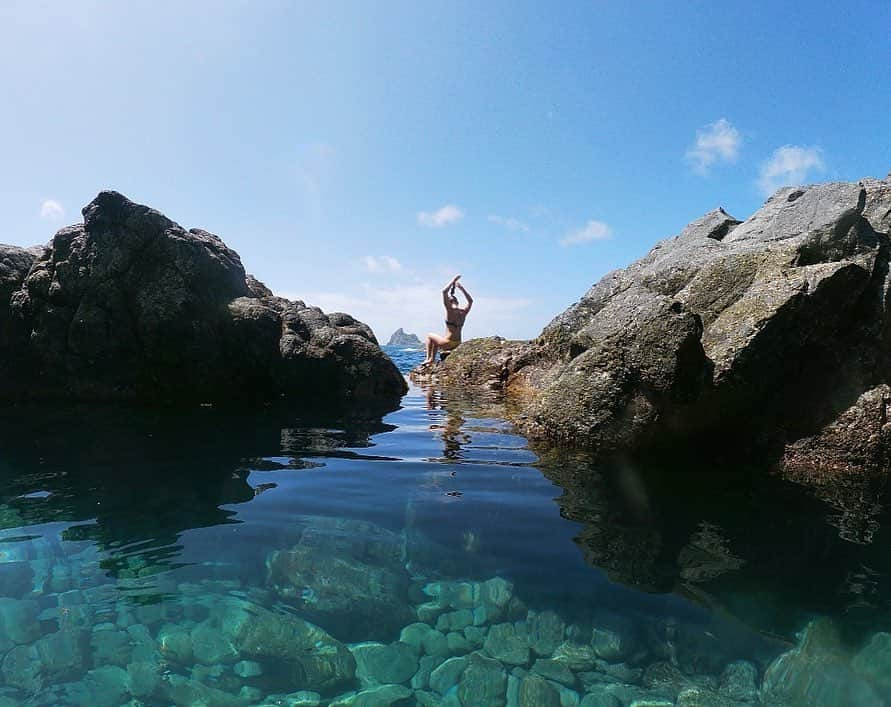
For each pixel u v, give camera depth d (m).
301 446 7.02
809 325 6.90
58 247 11.19
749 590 3.42
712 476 5.97
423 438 7.72
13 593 3.22
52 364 10.80
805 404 6.93
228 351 11.28
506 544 4.01
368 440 7.54
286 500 4.82
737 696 2.55
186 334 10.84
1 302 10.97
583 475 5.85
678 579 3.54
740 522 4.54
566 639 2.95
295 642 2.88
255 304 11.59
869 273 7.16
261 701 2.47
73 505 4.62
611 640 2.95
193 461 6.12
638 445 6.76
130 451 6.56
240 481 5.38
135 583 3.35
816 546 4.07
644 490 5.39
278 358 11.44
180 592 3.28
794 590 3.42
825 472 6.22
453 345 20.50
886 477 6.04
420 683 2.62
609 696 2.55
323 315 13.10
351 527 4.24
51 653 2.74
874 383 6.87
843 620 3.10
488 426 8.77
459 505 4.79
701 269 8.45
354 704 2.47
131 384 10.86
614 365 7.03
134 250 10.88
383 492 5.10
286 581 3.42
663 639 2.95
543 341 13.90
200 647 2.81
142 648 2.79
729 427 7.05
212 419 8.98
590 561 3.77
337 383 11.82
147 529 4.13
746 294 7.41
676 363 6.50
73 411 9.51
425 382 17.22
